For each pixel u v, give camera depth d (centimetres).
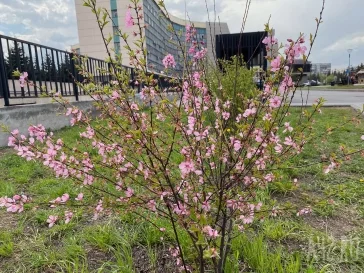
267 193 268
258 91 147
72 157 144
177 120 139
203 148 140
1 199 148
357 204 261
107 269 179
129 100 141
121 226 226
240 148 139
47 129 593
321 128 550
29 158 149
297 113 699
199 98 158
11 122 500
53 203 155
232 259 180
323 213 242
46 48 642
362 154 162
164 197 140
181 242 189
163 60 168
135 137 127
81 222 236
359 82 5900
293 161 346
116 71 139
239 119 161
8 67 538
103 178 152
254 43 594
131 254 191
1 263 188
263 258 176
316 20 133
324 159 161
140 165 143
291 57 134
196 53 179
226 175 141
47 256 191
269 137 142
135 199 145
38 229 228
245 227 171
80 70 165
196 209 136
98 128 155
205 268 173
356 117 179
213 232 119
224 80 316
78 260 186
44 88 167
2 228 228
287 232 212
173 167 158
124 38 138
